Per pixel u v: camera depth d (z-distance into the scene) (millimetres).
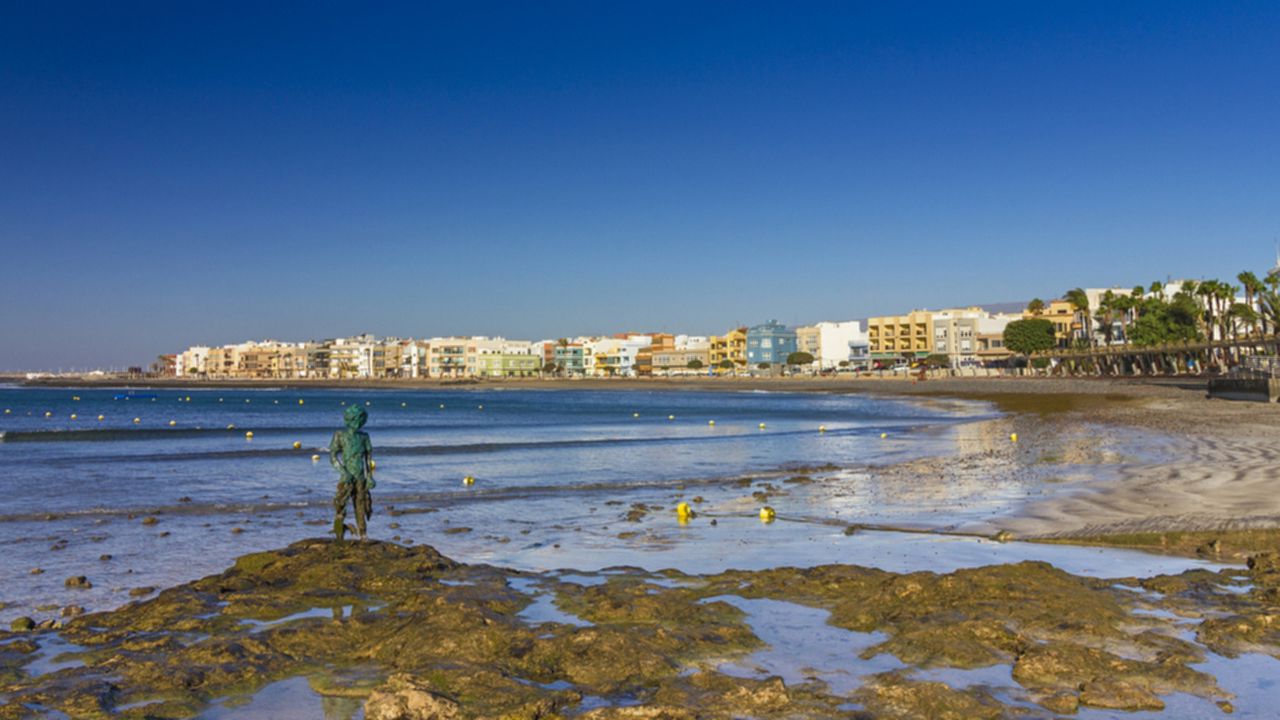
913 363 192875
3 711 7574
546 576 13133
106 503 23453
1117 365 145875
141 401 130250
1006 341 171000
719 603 10953
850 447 40781
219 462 34688
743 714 7363
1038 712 7418
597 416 80500
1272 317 115438
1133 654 8922
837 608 10797
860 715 7344
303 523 20250
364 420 15422
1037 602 10555
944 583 11078
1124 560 14055
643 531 18375
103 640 9969
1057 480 24906
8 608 12422
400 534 18531
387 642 9438
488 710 7469
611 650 8797
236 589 12164
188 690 8258
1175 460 28656
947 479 26312
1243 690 7930
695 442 45219
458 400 136125
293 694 8227
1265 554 13164
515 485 27578
